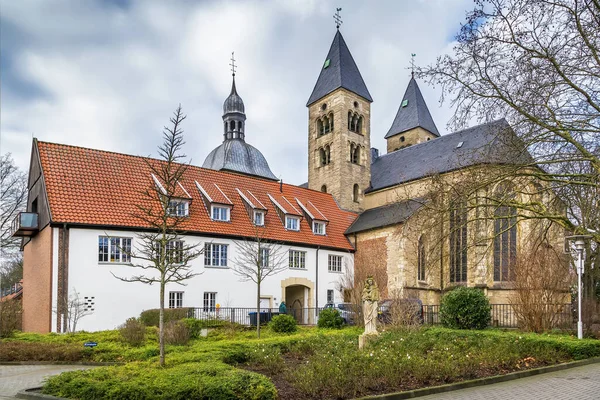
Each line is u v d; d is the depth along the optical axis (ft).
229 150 175.83
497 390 33.24
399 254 112.06
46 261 80.69
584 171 48.39
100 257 83.25
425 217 50.83
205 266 95.25
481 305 62.90
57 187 84.89
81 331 70.49
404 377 35.01
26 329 92.07
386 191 140.87
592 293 81.51
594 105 43.37
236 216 106.52
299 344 51.13
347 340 52.70
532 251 60.80
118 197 89.76
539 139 44.11
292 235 113.70
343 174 144.56
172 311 81.97
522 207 49.44
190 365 35.60
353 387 31.37
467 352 43.86
